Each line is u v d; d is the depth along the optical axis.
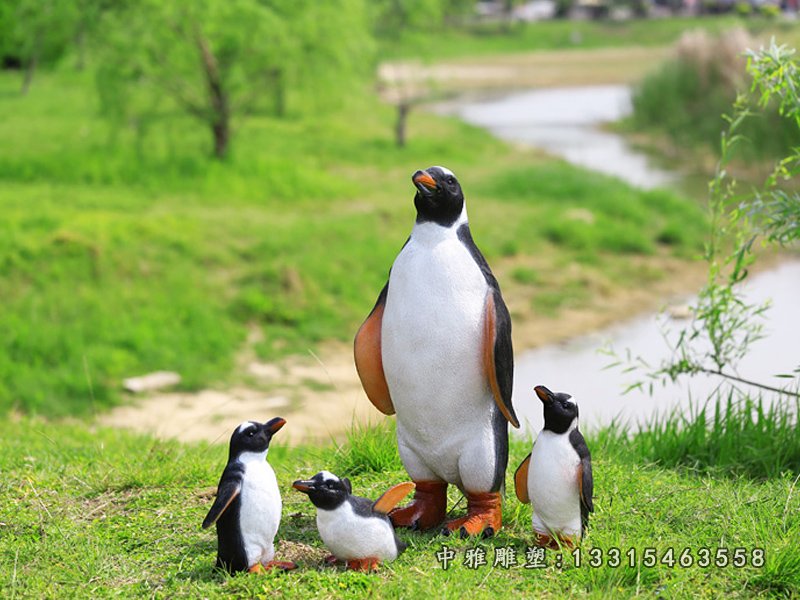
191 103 26.23
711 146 29.64
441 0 36.97
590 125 39.88
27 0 26.45
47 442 10.00
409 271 6.12
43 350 15.32
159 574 5.93
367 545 5.73
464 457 6.25
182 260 18.97
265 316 17.44
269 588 5.51
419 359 6.07
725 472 8.29
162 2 23.92
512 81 55.16
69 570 5.96
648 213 23.84
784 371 14.08
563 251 21.50
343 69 27.06
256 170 26.11
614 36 73.25
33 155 26.36
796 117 8.64
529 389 14.48
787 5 71.12
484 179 28.22
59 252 18.16
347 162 30.55
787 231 8.59
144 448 9.46
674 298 19.31
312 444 10.18
